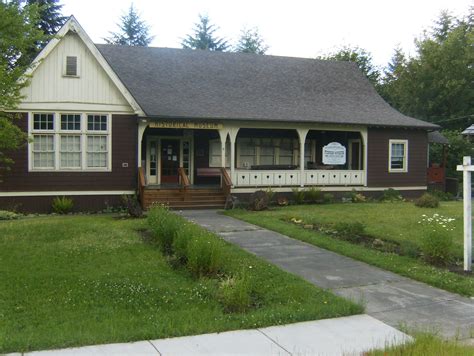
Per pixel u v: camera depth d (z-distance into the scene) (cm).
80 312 683
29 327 621
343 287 852
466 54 4103
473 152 3072
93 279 825
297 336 620
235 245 1159
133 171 1919
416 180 2495
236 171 2117
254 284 826
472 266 974
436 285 864
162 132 2275
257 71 2556
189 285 815
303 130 2220
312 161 2530
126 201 1630
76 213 1836
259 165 2402
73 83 1831
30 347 561
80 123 1850
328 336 621
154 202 1811
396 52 5031
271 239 1254
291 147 2484
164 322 646
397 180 2450
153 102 2047
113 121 1888
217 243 930
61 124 1833
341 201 2262
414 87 4247
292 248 1150
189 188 2005
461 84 4031
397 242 1188
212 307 719
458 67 4075
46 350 557
